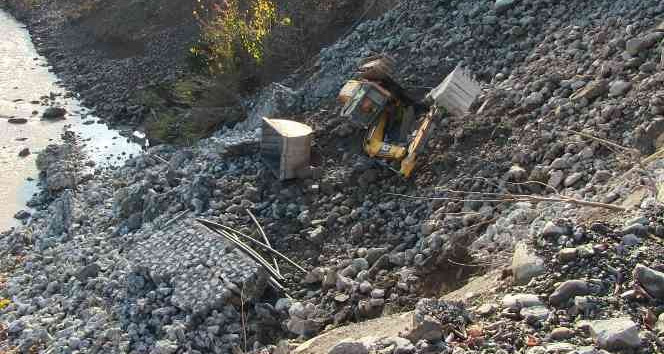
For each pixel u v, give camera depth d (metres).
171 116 22.11
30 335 12.54
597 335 5.91
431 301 7.07
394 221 12.08
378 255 11.31
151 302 11.97
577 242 7.32
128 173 19.27
